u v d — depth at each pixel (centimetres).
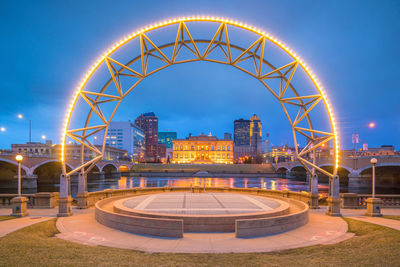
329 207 2028
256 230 1331
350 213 2097
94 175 11475
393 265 838
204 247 1131
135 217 1377
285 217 1435
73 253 979
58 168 9669
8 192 7038
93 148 2248
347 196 2359
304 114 2269
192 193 2788
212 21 2031
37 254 954
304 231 1428
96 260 898
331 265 854
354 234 1378
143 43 2203
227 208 1795
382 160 6819
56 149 15150
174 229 1295
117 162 13838
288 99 2269
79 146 15238
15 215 1836
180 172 15288
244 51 2197
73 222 1648
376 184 8681
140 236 1312
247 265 870
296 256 980
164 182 10362
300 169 13388
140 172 15112
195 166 16962
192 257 972
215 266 859
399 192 6988
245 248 1118
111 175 14075
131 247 1125
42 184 9906
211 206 1877
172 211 1692
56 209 2189
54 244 1113
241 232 1299
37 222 1616
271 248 1119
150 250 1084
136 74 2228
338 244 1161
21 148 15000
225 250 1087
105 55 2027
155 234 1320
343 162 8081
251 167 16612
